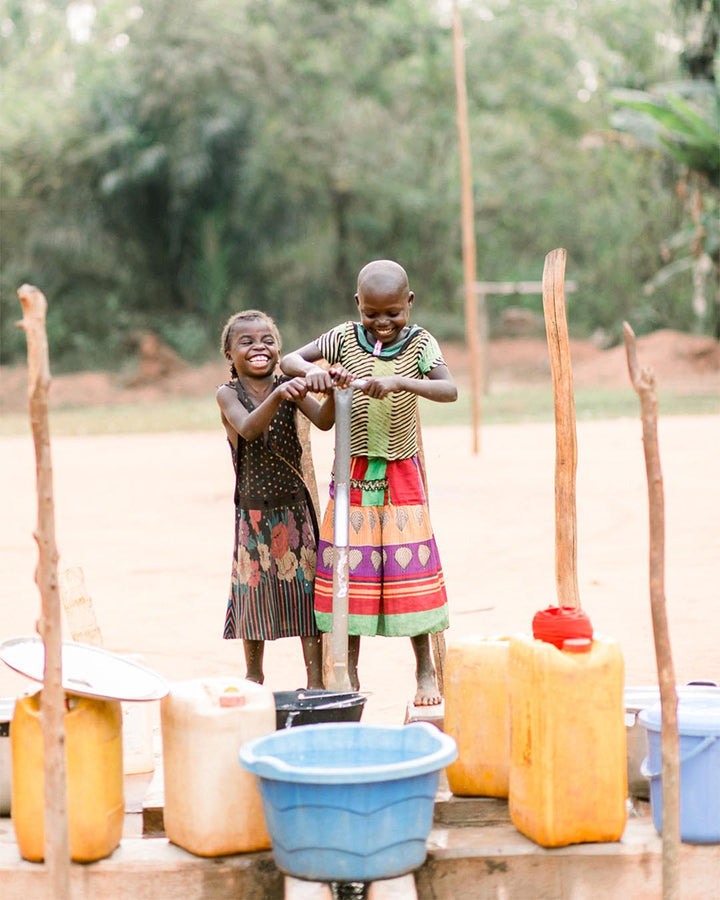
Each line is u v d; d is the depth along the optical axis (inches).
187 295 1824.6
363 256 1936.5
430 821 146.9
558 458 172.9
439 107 1879.9
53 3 2164.1
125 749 193.8
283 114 1763.0
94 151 1691.7
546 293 172.4
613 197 1897.1
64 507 598.5
